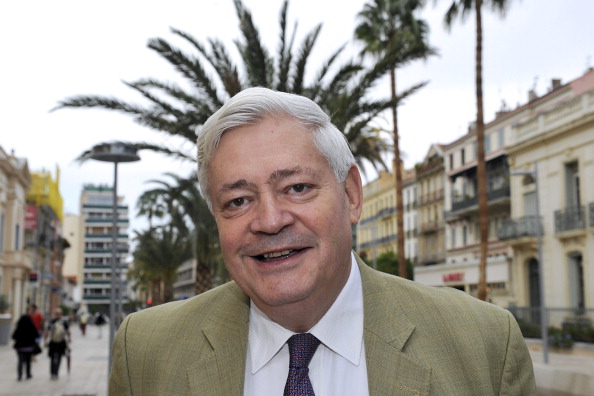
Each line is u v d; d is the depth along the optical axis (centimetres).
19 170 4416
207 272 1920
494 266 3625
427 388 174
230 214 180
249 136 176
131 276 6088
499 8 2080
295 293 173
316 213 175
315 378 181
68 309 8300
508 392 182
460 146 4669
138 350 200
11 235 4312
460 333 183
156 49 981
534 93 4375
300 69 1034
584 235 2672
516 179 3222
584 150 2683
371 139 1526
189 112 1036
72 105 1031
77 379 1554
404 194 6362
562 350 2202
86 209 15888
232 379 186
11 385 1430
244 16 1007
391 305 188
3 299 3375
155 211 3206
